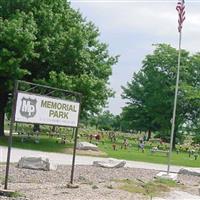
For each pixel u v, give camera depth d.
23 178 16.52
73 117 15.52
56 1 43.81
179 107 73.88
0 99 42.94
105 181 18.03
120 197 14.31
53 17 41.62
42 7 41.91
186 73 75.12
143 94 78.62
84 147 37.12
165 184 19.77
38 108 13.94
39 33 41.38
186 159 45.12
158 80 75.69
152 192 16.59
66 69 42.91
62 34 42.28
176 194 17.25
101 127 117.38
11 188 13.59
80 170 21.52
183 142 85.75
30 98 13.58
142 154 43.94
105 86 43.56
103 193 14.56
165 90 74.62
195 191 19.03
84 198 13.29
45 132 52.72
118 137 83.00
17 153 28.28
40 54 41.12
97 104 43.50
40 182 16.08
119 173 22.20
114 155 37.28
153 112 76.06
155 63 76.81
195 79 76.81
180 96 73.31
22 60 39.59
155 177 22.20
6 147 32.81
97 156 34.75
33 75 42.81
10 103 45.00
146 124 79.06
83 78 40.34
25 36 37.09
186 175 26.72
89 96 41.06
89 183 16.81
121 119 84.50
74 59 42.47
